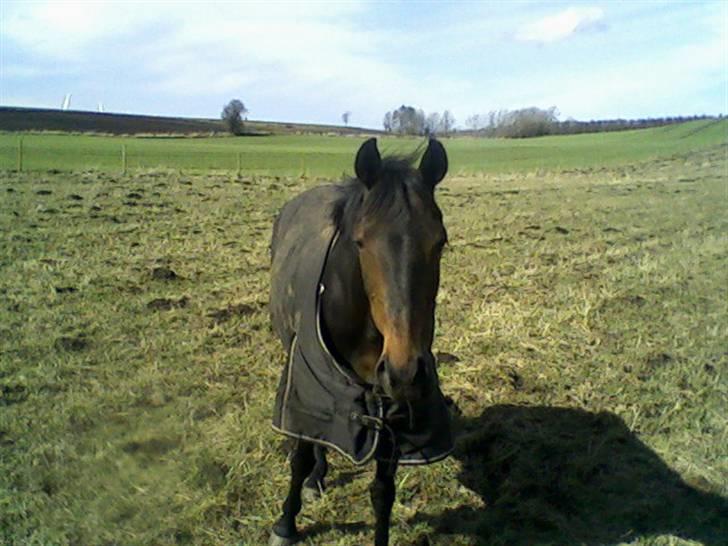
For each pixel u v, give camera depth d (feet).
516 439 17.42
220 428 17.76
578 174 87.15
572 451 17.10
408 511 14.94
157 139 170.91
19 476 15.49
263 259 33.94
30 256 32.65
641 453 17.19
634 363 21.99
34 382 19.66
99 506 14.73
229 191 54.70
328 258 12.26
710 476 16.26
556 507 15.23
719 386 20.58
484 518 14.74
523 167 105.81
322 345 11.79
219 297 27.81
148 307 26.23
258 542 13.97
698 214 50.21
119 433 17.44
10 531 13.82
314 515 14.79
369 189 10.93
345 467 16.49
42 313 24.98
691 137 174.70
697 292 29.81
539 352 22.62
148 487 15.37
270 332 24.12
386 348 10.18
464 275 31.91
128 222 41.22
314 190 17.85
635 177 81.15
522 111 234.38
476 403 19.31
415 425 11.80
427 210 10.50
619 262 35.42
